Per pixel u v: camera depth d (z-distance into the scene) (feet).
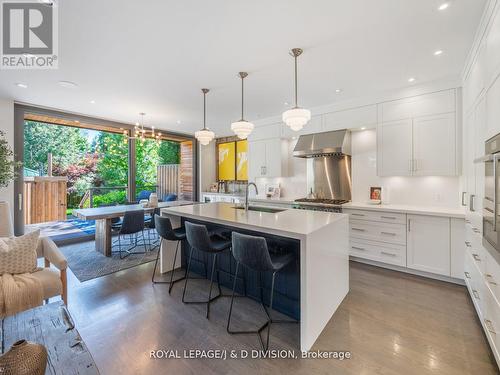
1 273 6.84
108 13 6.18
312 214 8.93
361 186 13.84
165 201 19.36
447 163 10.36
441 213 9.70
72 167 23.39
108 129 18.06
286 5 5.94
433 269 9.95
